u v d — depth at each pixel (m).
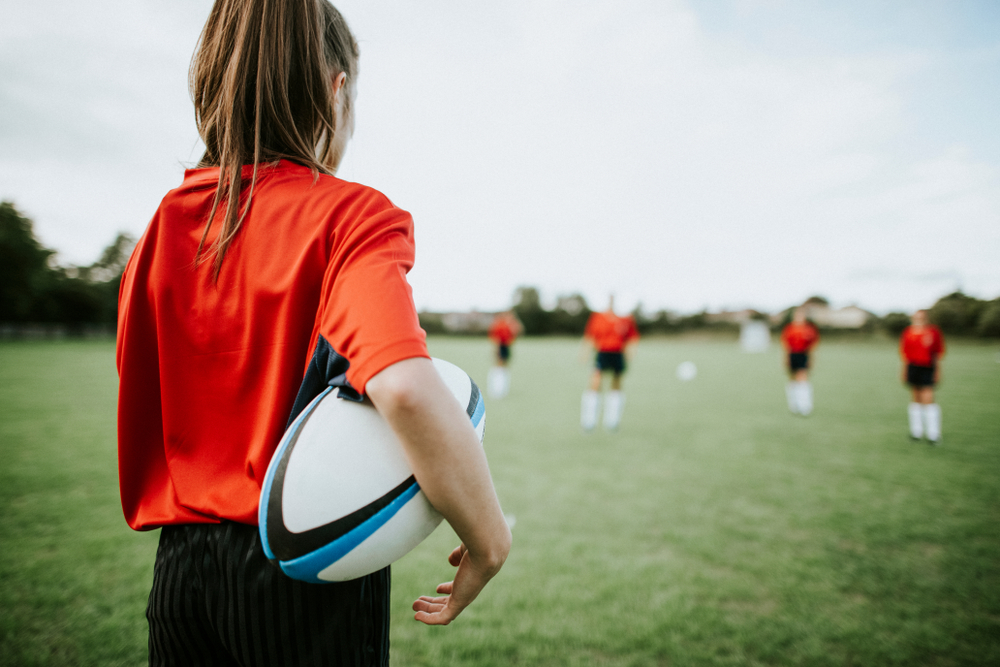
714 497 4.24
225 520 0.63
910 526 3.61
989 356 26.31
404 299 0.50
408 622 2.41
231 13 0.69
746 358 26.02
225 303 0.62
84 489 4.12
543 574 2.89
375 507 0.54
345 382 0.54
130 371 0.68
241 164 0.63
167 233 0.66
